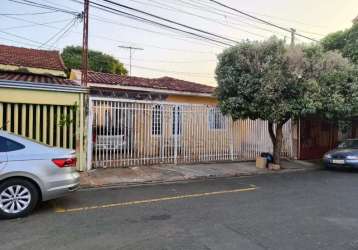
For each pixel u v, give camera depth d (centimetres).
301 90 1203
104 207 684
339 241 503
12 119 970
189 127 1339
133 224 568
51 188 625
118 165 1171
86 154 1090
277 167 1309
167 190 874
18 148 611
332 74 1235
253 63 1202
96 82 1387
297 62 1177
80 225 559
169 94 1573
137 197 784
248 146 1498
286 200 769
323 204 734
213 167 1265
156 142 1258
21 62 1598
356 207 711
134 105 1198
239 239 504
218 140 1420
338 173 1248
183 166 1250
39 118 1005
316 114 1400
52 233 517
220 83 1298
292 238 512
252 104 1216
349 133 1861
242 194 832
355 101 1302
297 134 1630
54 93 1023
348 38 1766
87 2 1103
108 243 478
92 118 1103
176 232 530
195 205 710
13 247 459
